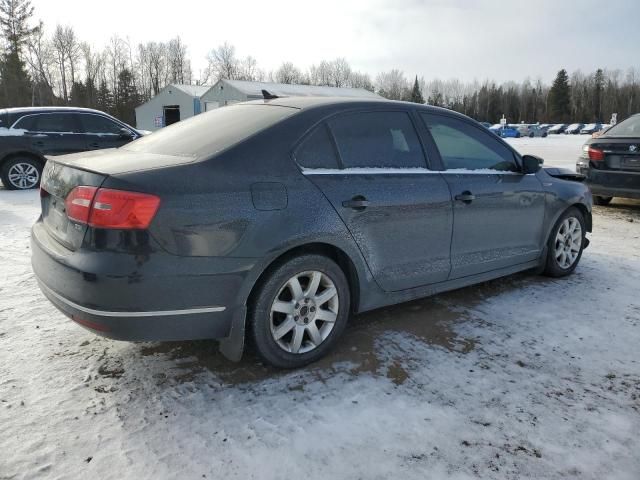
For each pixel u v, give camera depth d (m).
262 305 2.70
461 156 3.71
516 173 4.05
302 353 2.89
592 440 2.33
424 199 3.29
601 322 3.63
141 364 2.91
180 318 2.46
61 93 70.50
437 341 3.29
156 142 3.11
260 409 2.51
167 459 2.15
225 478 2.05
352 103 3.20
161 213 2.34
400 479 2.06
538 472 2.12
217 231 2.46
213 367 2.90
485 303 3.96
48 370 2.82
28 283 4.14
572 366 3.00
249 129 2.85
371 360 3.02
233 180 2.56
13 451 2.16
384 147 3.25
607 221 7.17
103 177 2.37
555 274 4.54
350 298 3.17
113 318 2.35
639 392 2.73
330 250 3.05
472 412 2.52
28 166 9.49
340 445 2.26
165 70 82.25
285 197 2.69
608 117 93.19
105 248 2.31
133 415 2.44
